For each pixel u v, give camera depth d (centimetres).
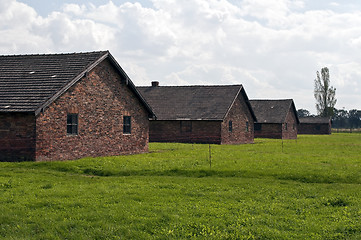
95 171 1944
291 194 1435
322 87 10481
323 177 1797
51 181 1627
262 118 6619
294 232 1010
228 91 4759
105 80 2705
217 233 990
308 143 4616
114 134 2797
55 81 2352
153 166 2055
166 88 5141
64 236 986
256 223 1070
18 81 2419
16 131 2155
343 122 17212
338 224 1059
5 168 1936
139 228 1030
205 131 4422
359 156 2753
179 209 1190
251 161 2303
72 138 2402
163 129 4616
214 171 1928
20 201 1256
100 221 1072
